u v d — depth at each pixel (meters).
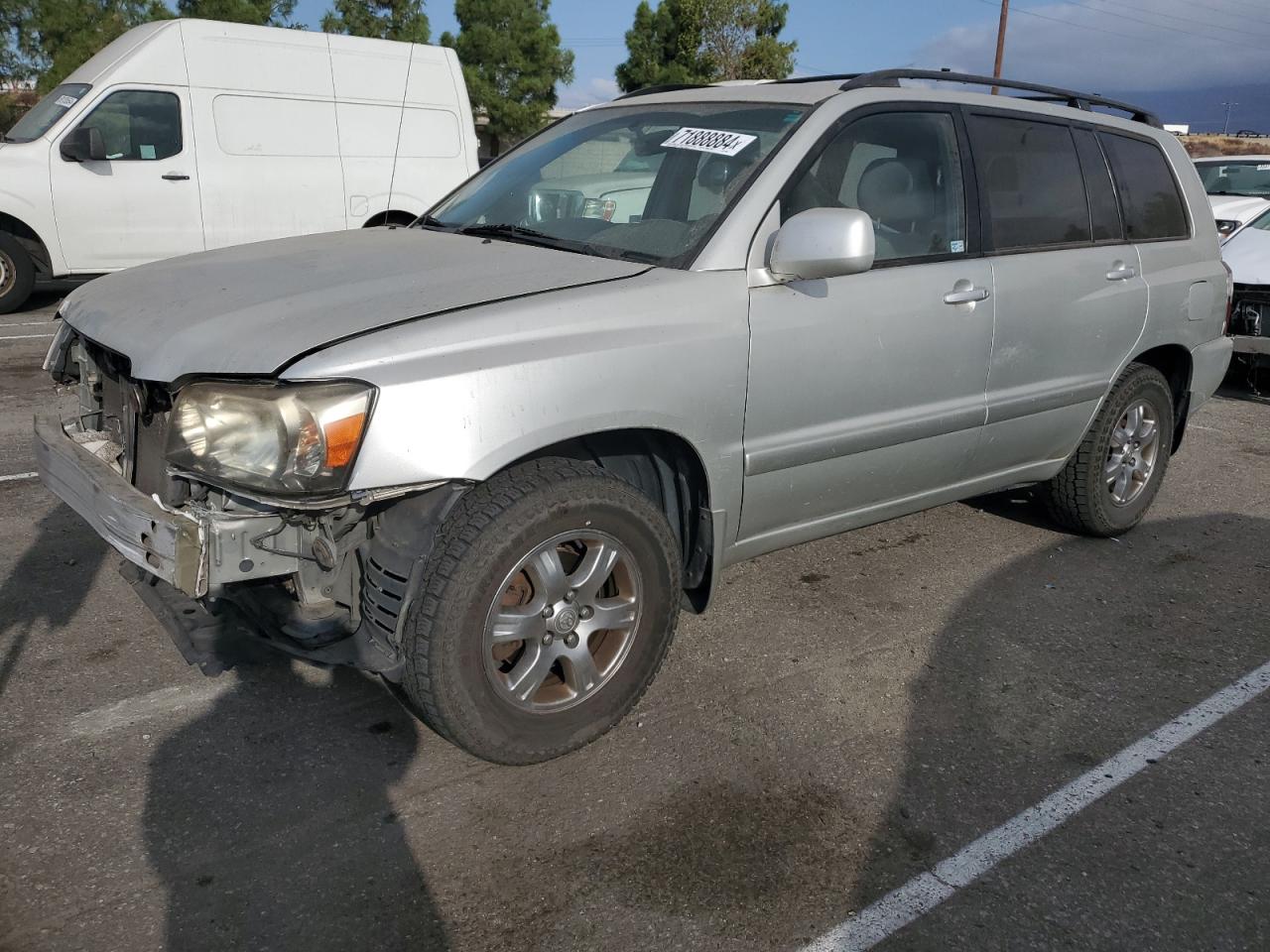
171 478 2.59
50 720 3.01
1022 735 3.17
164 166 9.56
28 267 9.59
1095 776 2.97
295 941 2.24
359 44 10.33
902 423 3.56
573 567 2.91
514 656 2.90
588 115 4.15
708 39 33.16
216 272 3.13
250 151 9.90
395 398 2.43
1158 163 4.74
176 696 3.16
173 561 2.40
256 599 2.75
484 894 2.40
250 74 9.84
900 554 4.54
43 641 3.45
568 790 2.80
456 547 2.58
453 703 2.65
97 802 2.65
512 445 2.58
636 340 2.81
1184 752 3.11
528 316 2.69
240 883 2.40
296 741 2.97
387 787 2.78
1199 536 4.95
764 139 3.38
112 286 3.21
